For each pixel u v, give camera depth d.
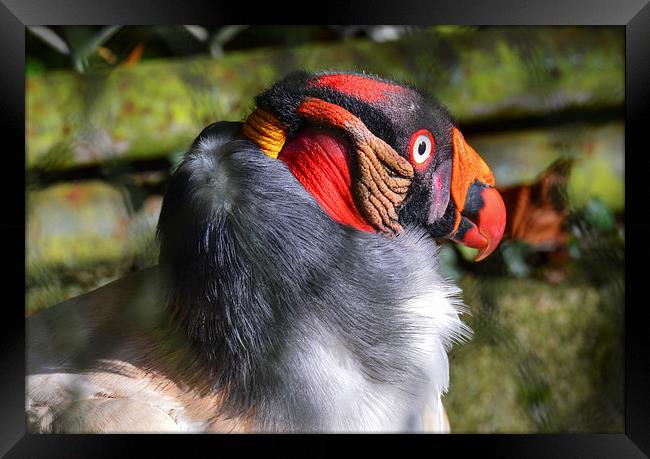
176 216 3.25
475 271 6.41
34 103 6.40
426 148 3.78
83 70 6.48
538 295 6.34
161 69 6.54
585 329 6.09
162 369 3.26
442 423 3.72
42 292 5.96
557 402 5.82
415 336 3.38
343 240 3.30
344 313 3.22
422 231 3.73
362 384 3.27
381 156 3.58
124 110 6.48
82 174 6.39
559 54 6.70
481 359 5.90
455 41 6.56
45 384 3.41
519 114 6.70
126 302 3.64
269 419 3.15
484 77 6.59
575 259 6.52
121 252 6.23
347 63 6.28
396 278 3.39
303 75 3.59
